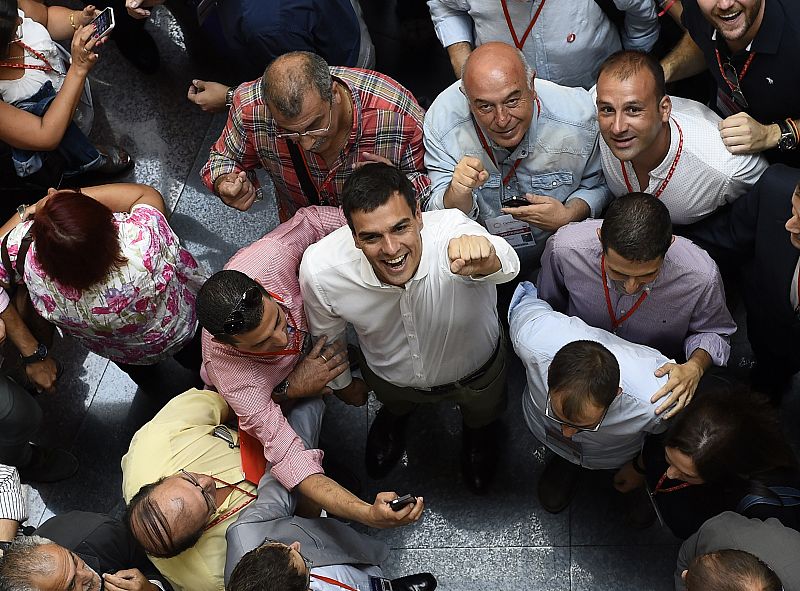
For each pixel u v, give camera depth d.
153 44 4.29
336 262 2.39
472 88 2.57
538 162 2.82
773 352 2.91
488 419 3.11
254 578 2.05
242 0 3.02
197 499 2.35
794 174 2.52
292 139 2.64
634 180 2.77
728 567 1.95
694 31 2.79
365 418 3.49
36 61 3.37
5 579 2.18
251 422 2.51
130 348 2.94
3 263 2.78
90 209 2.46
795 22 2.47
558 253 2.63
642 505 3.12
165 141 4.17
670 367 2.51
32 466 3.41
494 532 3.24
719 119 2.71
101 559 2.57
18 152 3.49
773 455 2.26
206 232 3.94
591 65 3.19
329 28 3.13
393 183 2.10
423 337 2.50
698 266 2.50
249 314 2.24
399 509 2.29
